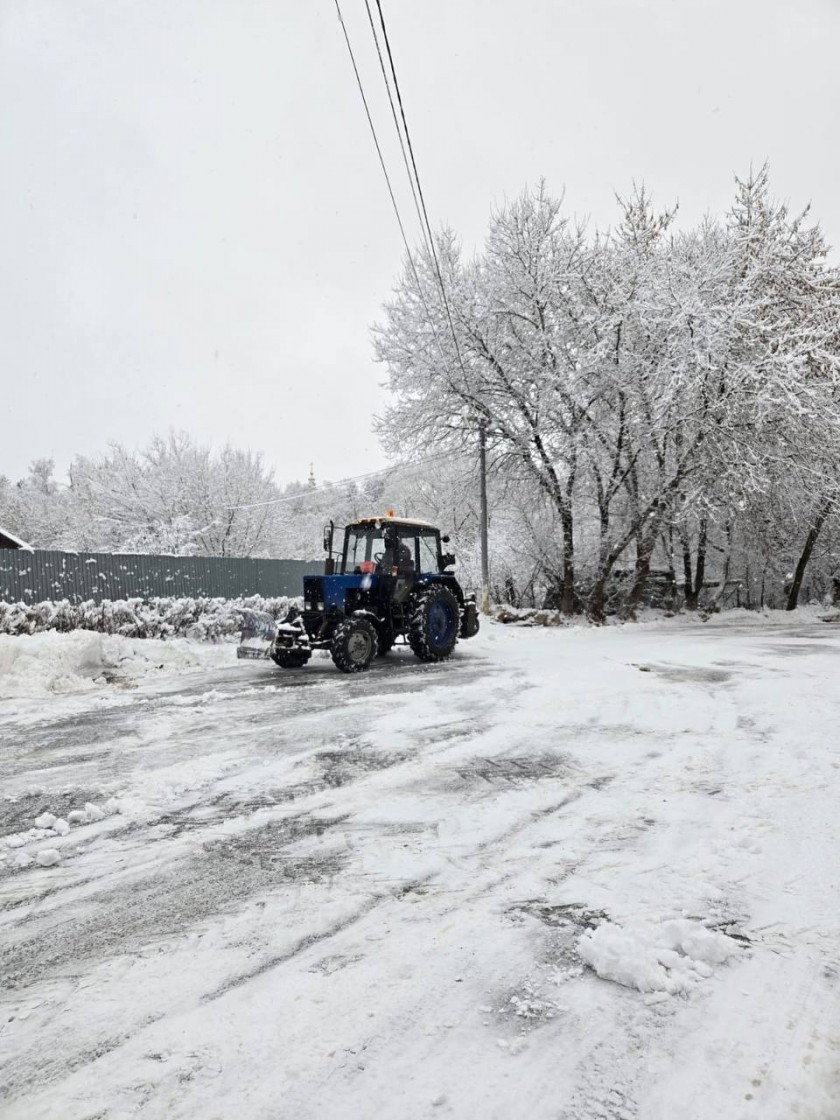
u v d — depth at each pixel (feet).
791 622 71.10
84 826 12.35
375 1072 5.90
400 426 70.49
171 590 49.88
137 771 15.65
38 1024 6.70
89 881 10.05
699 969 7.31
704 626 66.85
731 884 9.29
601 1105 5.48
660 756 16.02
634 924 8.25
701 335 60.23
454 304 67.05
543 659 35.68
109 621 40.22
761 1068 5.86
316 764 15.90
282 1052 6.18
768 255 67.10
